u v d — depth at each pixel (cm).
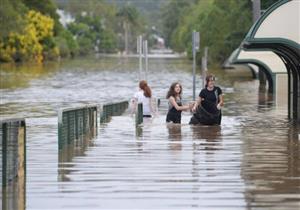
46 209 2681
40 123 5775
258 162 3653
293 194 2905
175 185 3075
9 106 7781
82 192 2950
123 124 5625
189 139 4581
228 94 9644
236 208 2680
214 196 2869
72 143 4375
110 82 13350
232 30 17238
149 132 4994
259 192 2941
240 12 16838
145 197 2856
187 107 5684
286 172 3372
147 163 3616
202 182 3136
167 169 3447
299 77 5838
